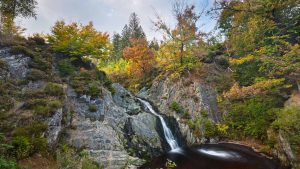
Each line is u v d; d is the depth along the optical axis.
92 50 22.75
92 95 16.97
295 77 19.16
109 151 13.86
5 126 10.95
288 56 16.83
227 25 18.69
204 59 30.81
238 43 23.03
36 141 10.86
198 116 21.39
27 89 15.30
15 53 17.61
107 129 15.26
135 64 32.41
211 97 23.78
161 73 29.89
